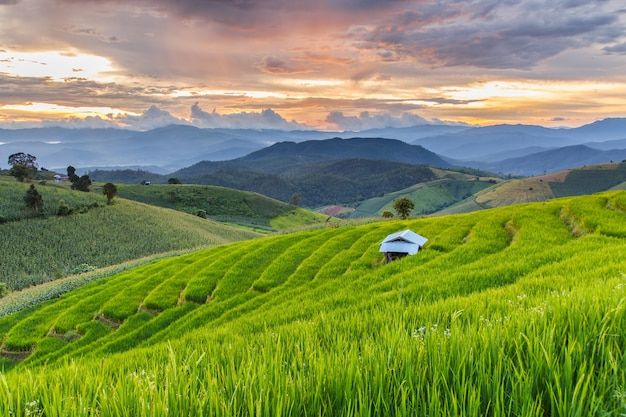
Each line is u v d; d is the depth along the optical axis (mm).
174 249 102000
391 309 9203
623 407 2586
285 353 4895
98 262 89750
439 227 43438
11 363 30188
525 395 2805
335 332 6652
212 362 4305
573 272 14938
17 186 126812
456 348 3715
